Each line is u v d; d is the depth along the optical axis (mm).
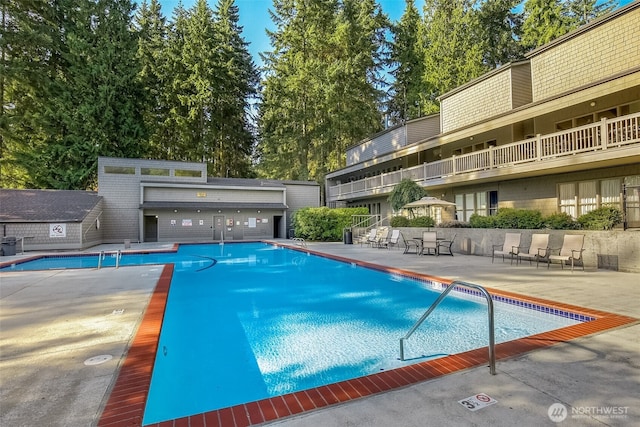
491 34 32656
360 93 33031
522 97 16078
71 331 4695
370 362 4516
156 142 34469
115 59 29344
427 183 18812
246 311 7078
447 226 15180
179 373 4277
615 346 3809
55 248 18625
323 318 6574
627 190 11648
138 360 3656
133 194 24094
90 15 28984
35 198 21281
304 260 15305
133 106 30344
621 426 2369
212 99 33656
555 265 10312
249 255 17500
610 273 8734
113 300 6535
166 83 33219
